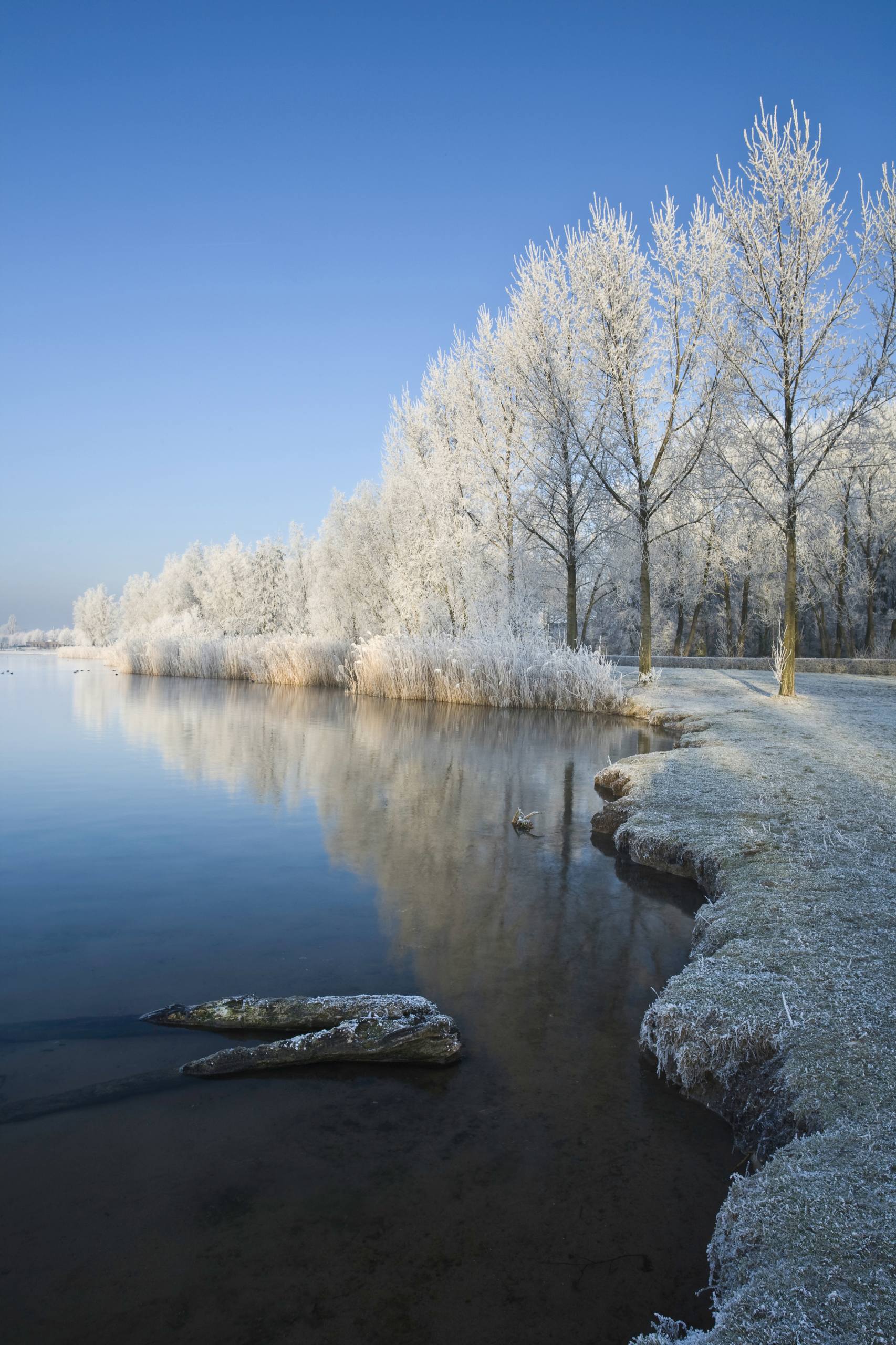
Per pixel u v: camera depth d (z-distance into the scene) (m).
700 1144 3.19
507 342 22.05
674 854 6.36
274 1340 2.29
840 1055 3.06
